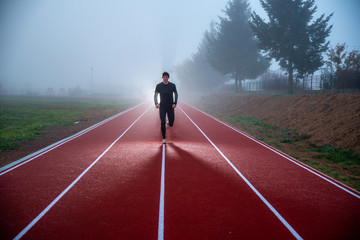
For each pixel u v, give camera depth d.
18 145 7.34
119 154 6.43
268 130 11.58
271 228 2.92
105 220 3.03
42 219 3.04
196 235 2.72
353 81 16.84
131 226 2.89
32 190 3.99
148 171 5.04
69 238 2.63
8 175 4.73
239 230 2.85
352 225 3.04
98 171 5.01
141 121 14.04
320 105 11.57
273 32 20.69
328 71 20.25
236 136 9.71
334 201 3.78
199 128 11.77
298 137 9.30
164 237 2.67
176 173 4.95
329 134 8.42
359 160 6.27
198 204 3.55
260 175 4.98
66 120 13.87
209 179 4.64
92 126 11.85
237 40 30.08
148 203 3.54
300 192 4.12
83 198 3.69
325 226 3.00
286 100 15.59
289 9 20.77
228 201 3.68
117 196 3.78
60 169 5.12
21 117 14.49
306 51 20.62
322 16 19.92
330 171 5.41
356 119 8.25
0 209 3.31
